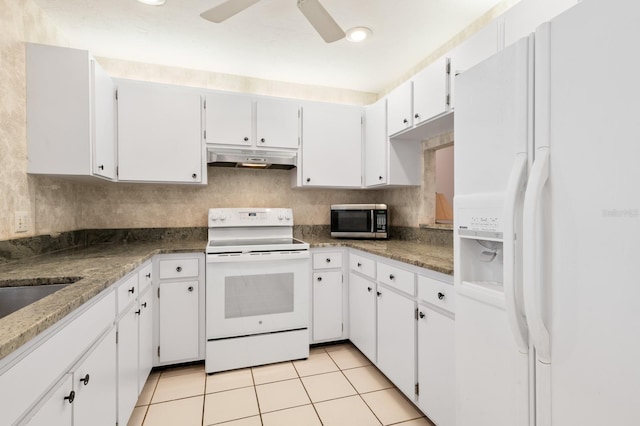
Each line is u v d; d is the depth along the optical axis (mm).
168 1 1782
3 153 1517
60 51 1764
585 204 749
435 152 2631
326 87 3062
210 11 1505
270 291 2275
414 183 2576
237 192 2863
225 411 1739
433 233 2422
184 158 2363
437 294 1508
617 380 691
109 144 2098
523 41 917
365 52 2387
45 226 1899
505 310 995
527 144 910
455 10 1889
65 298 957
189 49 2336
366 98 3199
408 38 2189
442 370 1474
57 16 1909
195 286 2178
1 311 1203
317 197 3096
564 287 797
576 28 773
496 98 1026
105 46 2281
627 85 669
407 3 1818
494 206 1026
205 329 2180
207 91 2418
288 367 2236
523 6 1399
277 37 2178
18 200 1632
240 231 2672
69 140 1772
